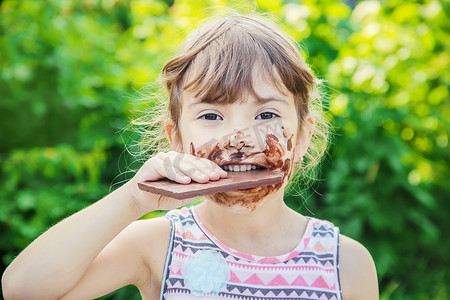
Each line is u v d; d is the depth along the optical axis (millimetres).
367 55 3566
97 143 3740
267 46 1763
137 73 3719
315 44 3602
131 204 1626
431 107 3928
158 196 1635
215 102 1679
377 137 3562
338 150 3539
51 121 4086
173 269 1745
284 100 1735
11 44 3850
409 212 3619
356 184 3572
